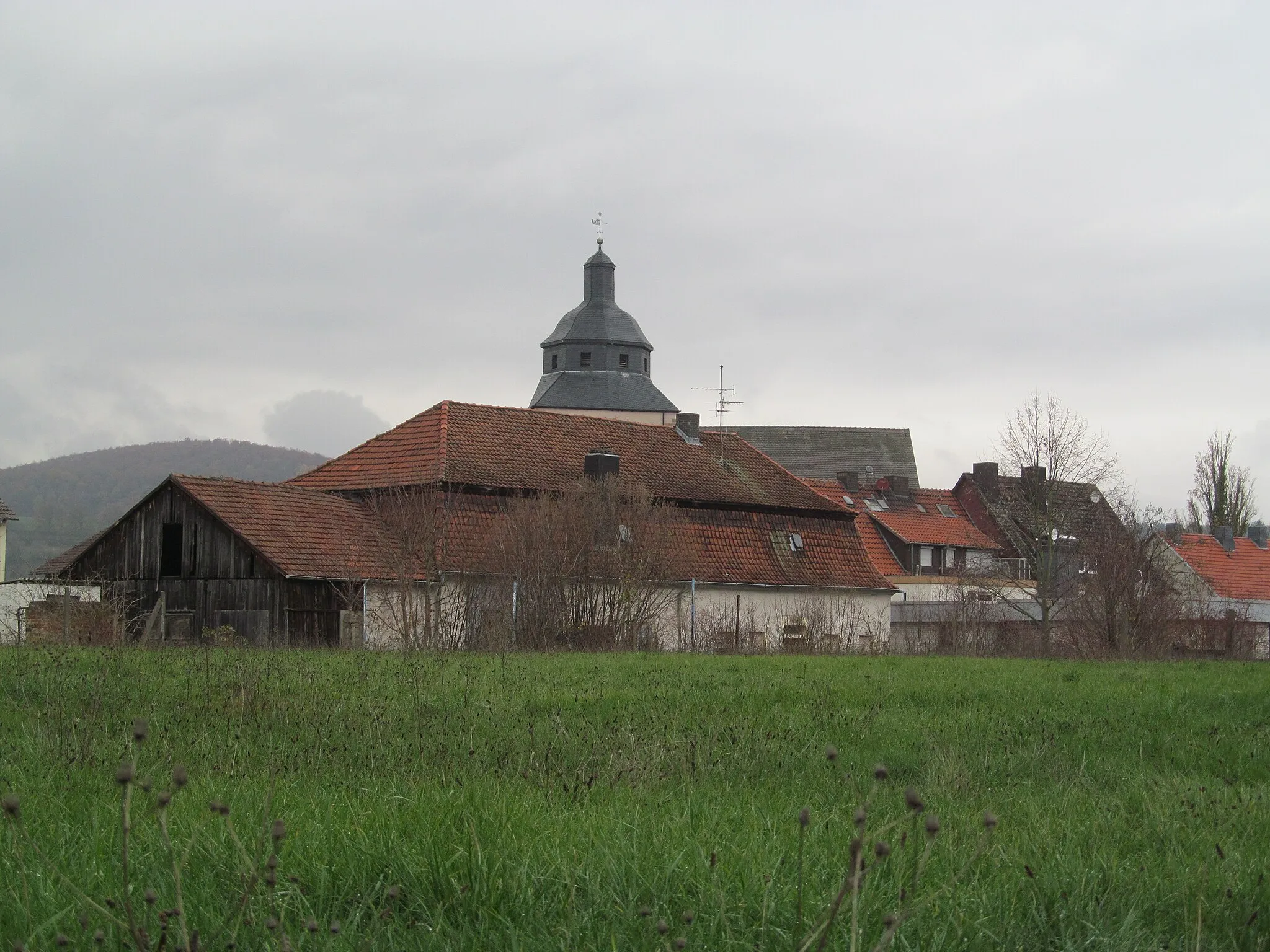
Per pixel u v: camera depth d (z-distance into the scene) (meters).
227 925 4.82
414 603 30.72
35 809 6.84
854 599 45.97
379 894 5.60
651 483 42.78
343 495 37.75
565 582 31.80
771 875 5.52
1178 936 5.30
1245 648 39.78
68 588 32.09
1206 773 10.22
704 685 16.70
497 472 38.75
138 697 12.88
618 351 93.88
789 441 90.38
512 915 5.35
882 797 8.40
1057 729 12.32
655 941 4.92
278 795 7.42
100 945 4.51
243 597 32.91
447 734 10.59
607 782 8.48
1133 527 40.06
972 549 66.75
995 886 5.73
